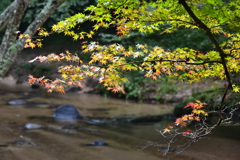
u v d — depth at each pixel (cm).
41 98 1336
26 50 1980
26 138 765
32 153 663
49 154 660
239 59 335
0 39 1959
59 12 1627
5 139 748
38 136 786
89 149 697
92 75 344
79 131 841
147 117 985
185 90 1252
